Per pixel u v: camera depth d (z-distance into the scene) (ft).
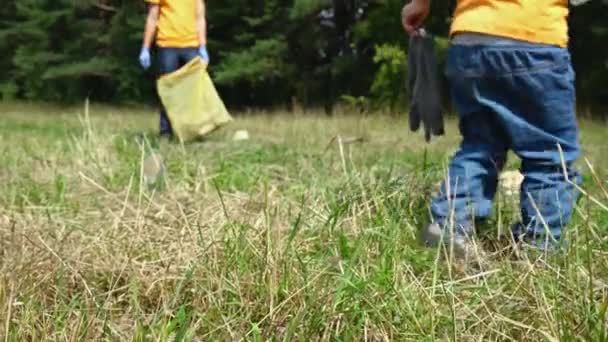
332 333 7.66
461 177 10.40
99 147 19.38
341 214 11.33
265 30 86.38
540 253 9.42
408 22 11.66
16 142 26.03
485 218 10.57
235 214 11.87
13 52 103.96
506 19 10.24
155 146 23.29
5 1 106.83
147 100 94.48
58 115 64.03
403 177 13.37
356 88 82.84
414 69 11.70
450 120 48.78
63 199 14.11
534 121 10.39
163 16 27.58
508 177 14.21
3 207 13.58
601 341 6.71
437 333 7.74
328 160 20.07
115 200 13.94
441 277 9.29
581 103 62.64
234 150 23.36
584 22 61.72
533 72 10.17
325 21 90.53
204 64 25.75
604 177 17.58
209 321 7.86
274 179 17.10
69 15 97.81
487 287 8.44
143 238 10.69
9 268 9.06
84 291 8.77
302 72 87.71
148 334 7.80
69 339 7.54
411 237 10.59
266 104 92.79
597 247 9.75
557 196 10.20
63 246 10.15
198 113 25.58
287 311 8.00
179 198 13.97
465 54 10.51
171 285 9.02
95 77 99.55
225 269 8.92
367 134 32.94
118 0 99.30
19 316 8.18
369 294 8.28
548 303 7.73
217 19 87.25
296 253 9.26
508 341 7.55
